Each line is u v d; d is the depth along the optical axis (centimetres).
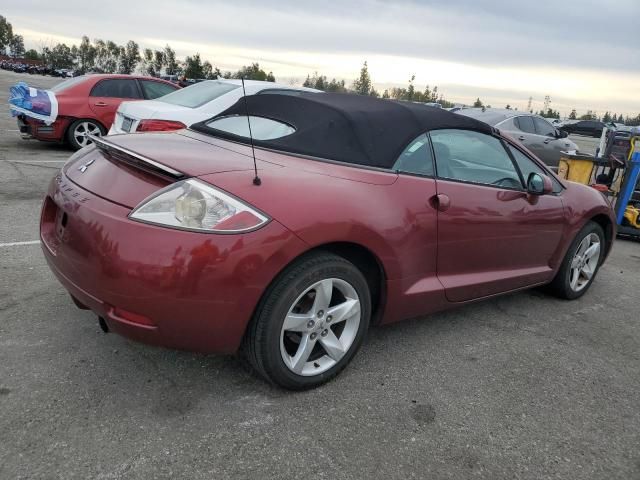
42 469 199
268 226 226
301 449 224
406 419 252
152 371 269
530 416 265
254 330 240
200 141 294
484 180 340
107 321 228
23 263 396
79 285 232
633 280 518
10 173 726
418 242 291
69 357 274
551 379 304
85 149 297
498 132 360
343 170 272
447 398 273
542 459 234
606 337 371
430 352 322
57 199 255
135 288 213
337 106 303
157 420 233
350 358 279
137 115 658
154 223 215
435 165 311
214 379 268
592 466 232
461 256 322
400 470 218
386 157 288
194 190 220
